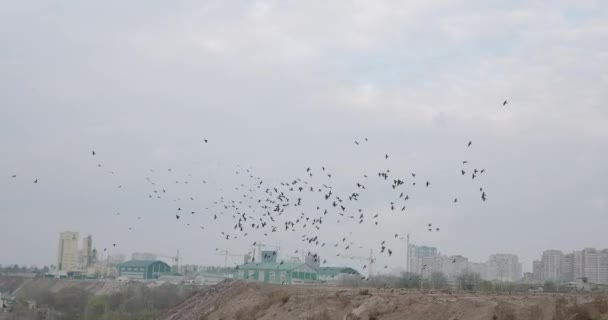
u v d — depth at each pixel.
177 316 98.38
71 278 198.75
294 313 61.41
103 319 132.75
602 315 34.06
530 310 37.91
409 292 68.38
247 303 77.81
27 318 143.25
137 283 171.12
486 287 94.94
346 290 73.31
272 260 144.12
